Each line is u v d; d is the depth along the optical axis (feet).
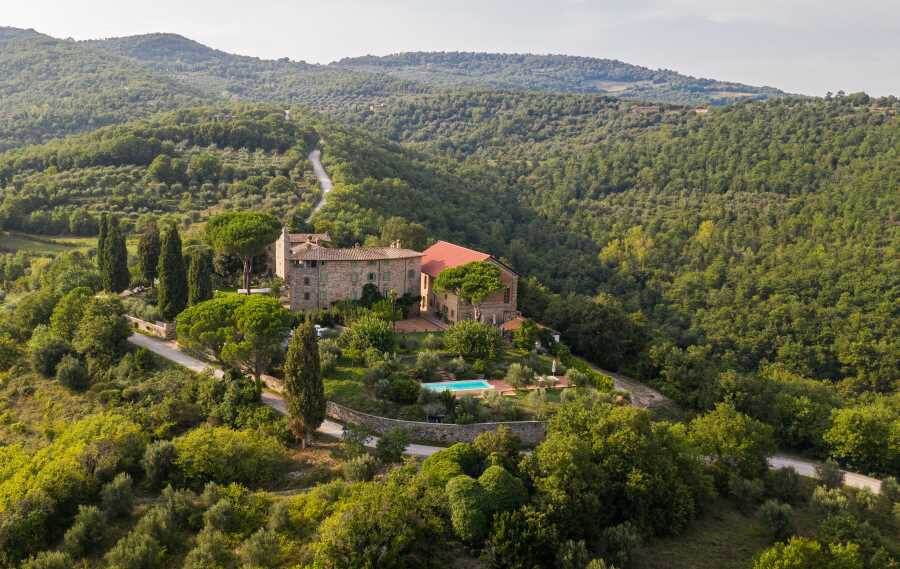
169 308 275.59
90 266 366.63
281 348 239.09
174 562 147.95
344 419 212.64
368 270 306.76
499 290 293.64
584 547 150.30
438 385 234.17
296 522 154.92
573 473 164.45
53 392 231.71
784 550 150.00
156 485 175.73
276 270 345.31
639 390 286.05
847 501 196.03
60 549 153.07
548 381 245.45
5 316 288.10
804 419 262.06
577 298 351.05
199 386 214.07
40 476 168.25
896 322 468.75
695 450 198.70
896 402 386.93
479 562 148.77
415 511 149.28
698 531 178.91
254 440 183.93
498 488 158.61
